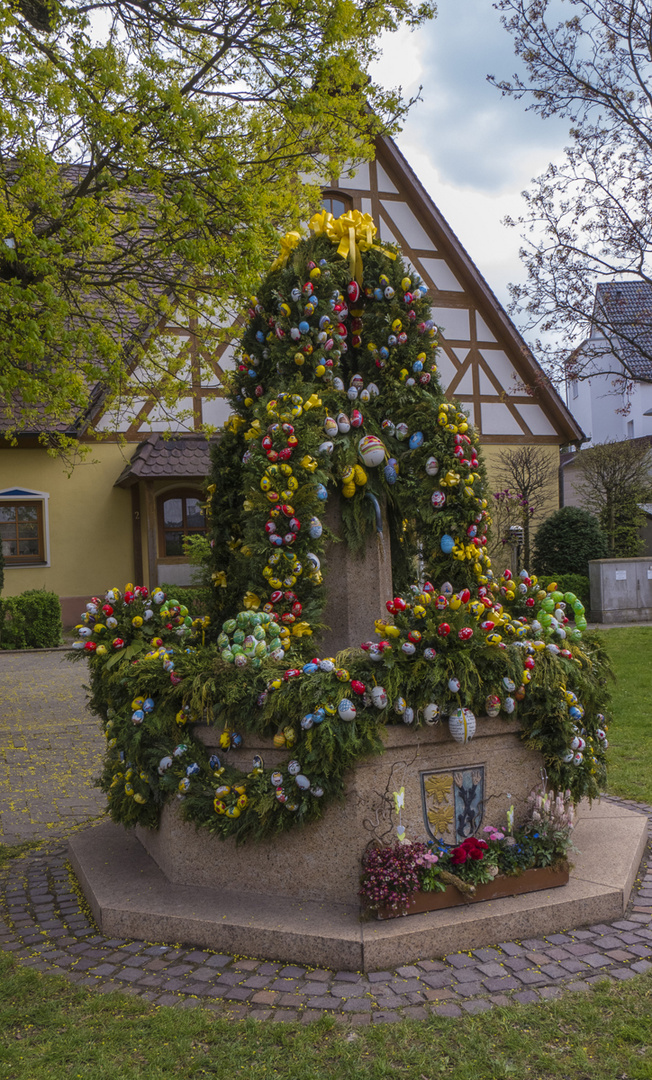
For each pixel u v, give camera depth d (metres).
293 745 3.47
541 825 3.69
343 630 4.57
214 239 7.01
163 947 3.44
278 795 3.41
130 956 3.38
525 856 3.59
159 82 7.13
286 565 4.11
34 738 7.68
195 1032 2.79
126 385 9.14
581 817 4.68
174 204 7.00
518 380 17.19
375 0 7.34
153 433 15.48
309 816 3.46
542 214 12.48
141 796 3.94
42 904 4.02
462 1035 2.73
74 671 11.45
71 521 15.63
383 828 3.48
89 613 4.59
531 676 3.70
